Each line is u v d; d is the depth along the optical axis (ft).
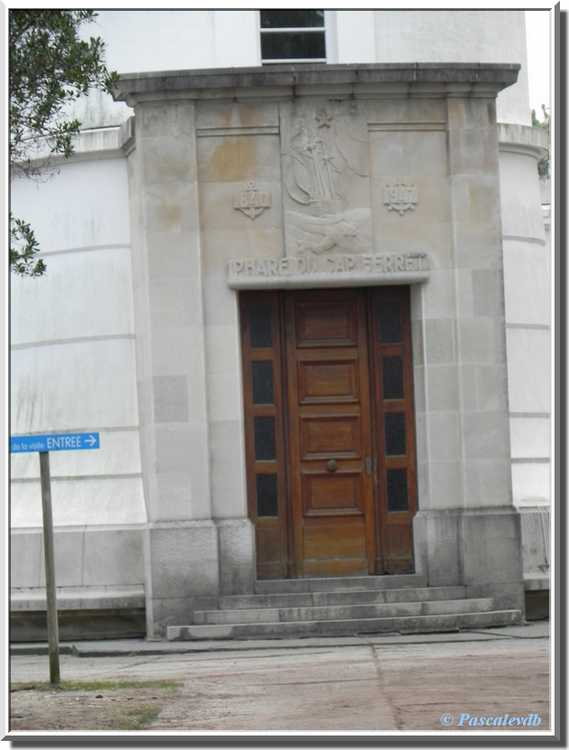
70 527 68.39
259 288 65.00
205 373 64.44
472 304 65.31
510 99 77.10
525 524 68.90
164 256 64.59
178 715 41.42
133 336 70.38
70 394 71.05
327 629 60.95
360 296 66.18
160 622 63.00
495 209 65.72
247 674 49.85
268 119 65.16
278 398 65.67
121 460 69.36
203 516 63.72
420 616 61.62
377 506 65.72
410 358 66.03
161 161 64.80
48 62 49.65
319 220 64.85
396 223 65.26
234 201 64.95
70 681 49.21
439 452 64.90
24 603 66.90
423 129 65.67
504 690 43.70
